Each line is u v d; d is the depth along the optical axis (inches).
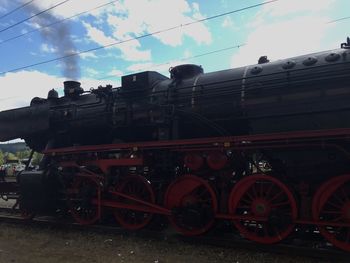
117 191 407.2
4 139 515.5
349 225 283.6
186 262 290.5
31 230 425.4
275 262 281.6
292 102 316.5
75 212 438.9
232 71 364.5
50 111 478.6
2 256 322.0
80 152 435.8
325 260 279.6
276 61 345.1
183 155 371.2
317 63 313.9
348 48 308.2
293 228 307.9
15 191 539.5
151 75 414.6
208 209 344.8
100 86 450.3
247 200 332.8
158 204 381.4
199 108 364.8
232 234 369.7
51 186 457.1
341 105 295.7
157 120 382.0
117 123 420.8
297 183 315.9
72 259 307.6
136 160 387.9
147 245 340.8
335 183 293.0
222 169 342.0
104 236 378.0
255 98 334.6
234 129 359.3
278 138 307.1
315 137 293.7
